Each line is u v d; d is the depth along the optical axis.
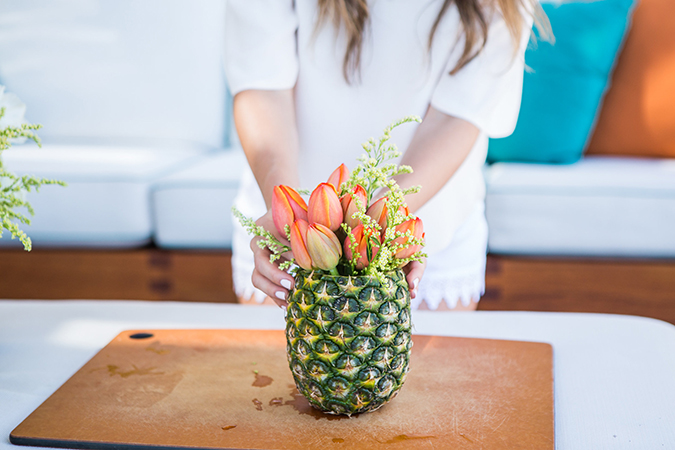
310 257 0.63
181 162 2.21
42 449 0.66
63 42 2.41
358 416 0.70
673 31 2.15
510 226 1.92
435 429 0.67
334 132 1.25
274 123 1.14
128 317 1.05
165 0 2.38
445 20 1.17
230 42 1.20
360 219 0.63
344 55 1.19
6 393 0.78
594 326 1.00
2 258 2.03
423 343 0.91
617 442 0.66
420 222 0.66
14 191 0.79
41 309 1.09
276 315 1.06
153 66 2.40
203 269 1.99
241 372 0.82
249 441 0.65
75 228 1.97
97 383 0.79
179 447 0.64
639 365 0.85
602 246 1.91
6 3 2.42
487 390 0.75
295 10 1.22
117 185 1.95
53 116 2.43
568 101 2.08
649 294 1.89
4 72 2.44
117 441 0.65
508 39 1.14
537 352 0.87
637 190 1.87
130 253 2.00
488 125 1.14
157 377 0.80
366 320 0.64
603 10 2.10
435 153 1.09
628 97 2.20
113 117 2.42
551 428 0.66
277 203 0.67
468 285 1.37
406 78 1.20
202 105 2.43
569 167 2.07
